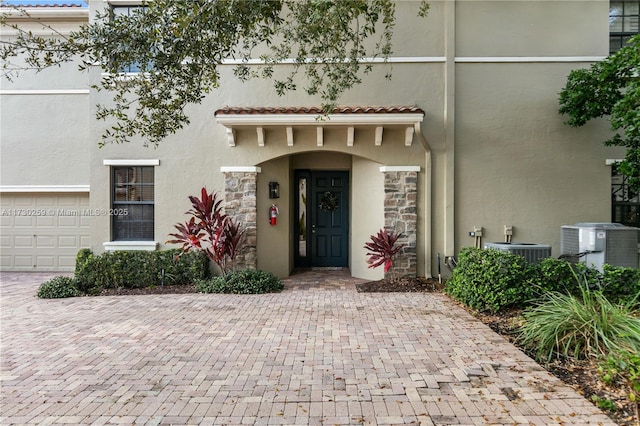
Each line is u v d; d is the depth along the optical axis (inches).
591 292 205.2
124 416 119.0
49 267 399.2
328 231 385.4
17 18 366.3
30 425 114.5
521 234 314.0
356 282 321.7
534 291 215.8
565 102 295.3
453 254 313.6
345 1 159.3
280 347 175.5
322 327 203.6
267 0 153.9
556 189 313.1
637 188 258.2
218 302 257.0
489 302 220.7
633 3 324.8
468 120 315.6
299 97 317.4
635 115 215.2
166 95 173.6
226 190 317.7
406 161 317.7
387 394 131.3
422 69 316.8
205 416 118.8
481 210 315.6
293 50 313.3
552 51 312.0
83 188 389.7
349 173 381.4
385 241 299.3
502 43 313.6
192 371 150.7
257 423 114.9
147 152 319.3
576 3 311.0
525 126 314.2
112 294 282.5
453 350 169.9
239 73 210.1
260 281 287.3
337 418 117.3
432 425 112.8
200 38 161.0
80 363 159.0
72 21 379.9
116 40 152.3
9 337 190.5
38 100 389.7
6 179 391.9
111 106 316.8
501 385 136.7
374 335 190.4
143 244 317.7
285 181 341.1
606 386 133.0
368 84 317.1
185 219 319.0
